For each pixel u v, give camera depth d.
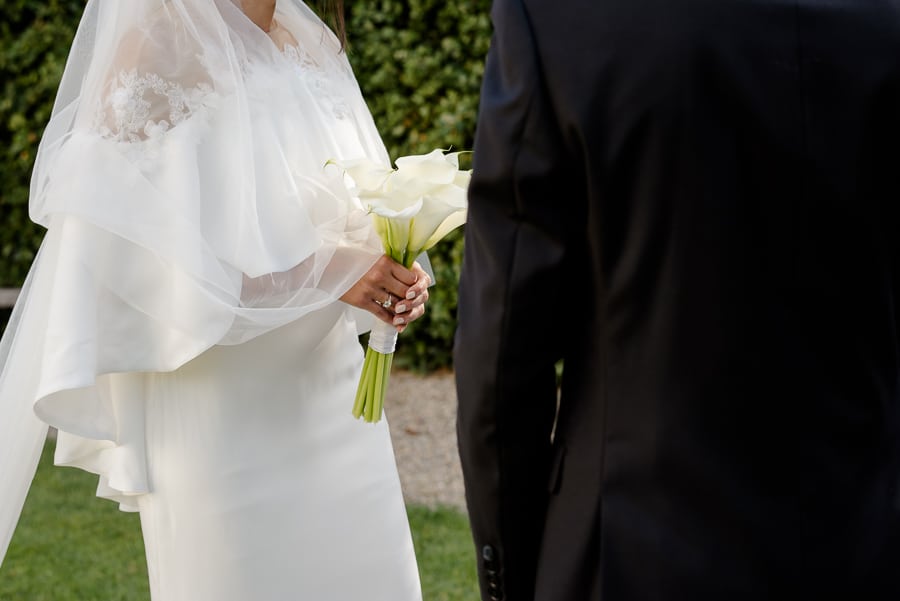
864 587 1.44
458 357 1.51
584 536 1.49
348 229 2.50
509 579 1.63
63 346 2.26
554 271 1.44
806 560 1.42
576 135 1.41
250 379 2.44
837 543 1.42
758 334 1.41
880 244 1.43
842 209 1.40
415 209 2.26
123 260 2.32
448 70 5.61
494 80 1.47
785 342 1.41
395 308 2.48
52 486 4.68
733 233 1.40
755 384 1.41
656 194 1.40
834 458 1.43
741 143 1.40
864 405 1.44
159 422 2.44
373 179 2.31
